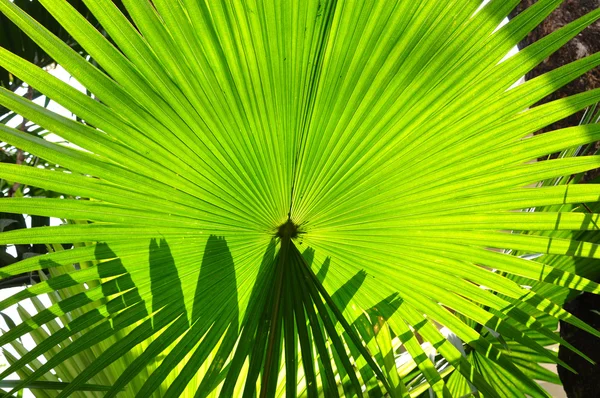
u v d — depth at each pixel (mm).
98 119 929
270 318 1057
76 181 953
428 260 1160
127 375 1054
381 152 1062
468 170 1071
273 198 1081
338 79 982
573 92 1708
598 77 1698
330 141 1045
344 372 1223
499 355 1216
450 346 1204
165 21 875
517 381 1477
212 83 949
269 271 1126
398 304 1212
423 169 1078
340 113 1016
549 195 1053
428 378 1199
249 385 983
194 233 1068
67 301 1022
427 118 1026
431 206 1111
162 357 1355
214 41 908
